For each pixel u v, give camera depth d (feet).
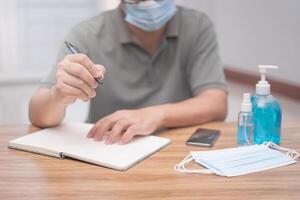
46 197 2.09
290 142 2.97
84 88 2.82
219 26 9.00
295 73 7.02
